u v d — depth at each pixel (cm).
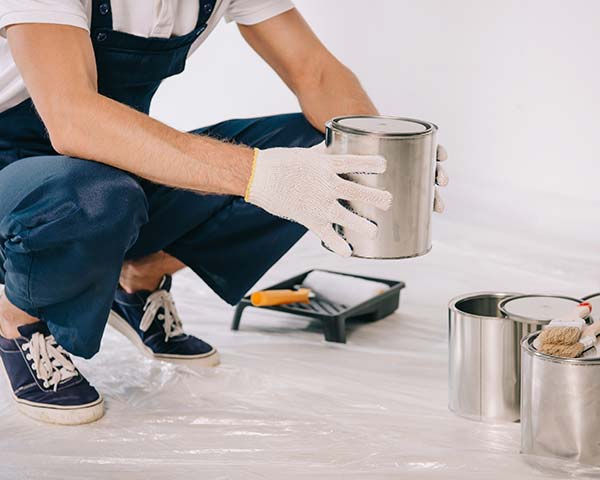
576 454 154
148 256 200
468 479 153
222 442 168
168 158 160
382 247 153
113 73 184
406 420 177
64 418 175
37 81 159
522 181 316
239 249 199
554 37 300
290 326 232
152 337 203
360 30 342
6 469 158
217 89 389
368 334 225
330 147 155
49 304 171
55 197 161
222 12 194
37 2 160
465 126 324
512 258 280
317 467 158
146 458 162
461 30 318
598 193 302
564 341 155
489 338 173
